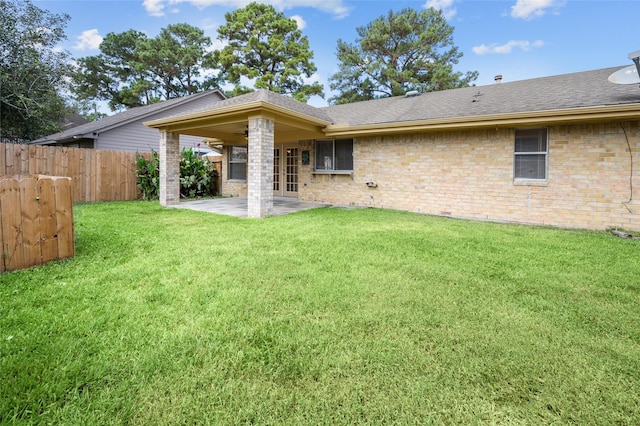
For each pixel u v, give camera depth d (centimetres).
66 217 407
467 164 801
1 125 1364
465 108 832
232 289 312
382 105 1135
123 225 638
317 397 171
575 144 673
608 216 646
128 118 1485
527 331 238
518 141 740
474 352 211
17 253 361
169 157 973
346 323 247
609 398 171
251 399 169
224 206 971
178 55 2975
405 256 433
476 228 644
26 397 166
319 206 992
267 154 764
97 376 183
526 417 158
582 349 215
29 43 1292
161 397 169
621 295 306
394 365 197
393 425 154
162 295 296
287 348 213
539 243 515
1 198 347
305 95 2531
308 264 393
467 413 161
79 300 283
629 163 625
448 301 289
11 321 242
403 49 2325
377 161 952
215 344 217
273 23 2528
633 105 567
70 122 2481
